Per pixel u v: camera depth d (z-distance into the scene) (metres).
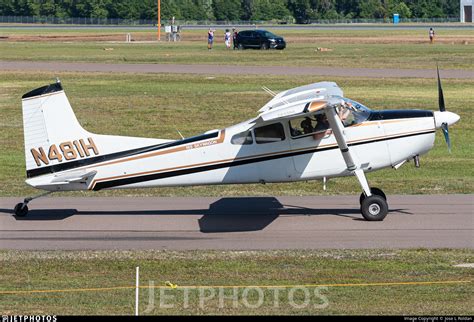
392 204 51.44
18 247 41.41
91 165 46.72
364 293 33.06
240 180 46.62
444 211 48.84
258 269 36.84
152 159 46.47
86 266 37.75
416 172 65.62
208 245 41.44
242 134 46.12
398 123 46.25
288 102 45.38
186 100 107.75
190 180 46.72
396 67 146.75
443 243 41.06
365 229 44.47
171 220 47.59
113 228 45.62
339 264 37.50
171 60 168.50
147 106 103.62
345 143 44.94
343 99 46.25
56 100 46.41
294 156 46.19
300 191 56.66
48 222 47.31
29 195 56.09
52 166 46.72
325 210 49.88
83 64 159.12
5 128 89.75
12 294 33.44
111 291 33.81
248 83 124.81
